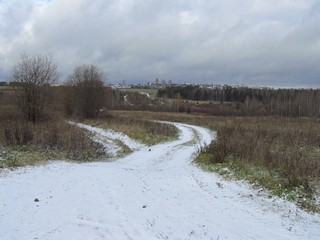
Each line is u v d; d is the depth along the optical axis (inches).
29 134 842.2
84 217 338.6
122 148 1027.9
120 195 433.4
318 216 335.3
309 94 4025.6
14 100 1391.5
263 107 3939.5
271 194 408.8
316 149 765.9
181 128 1723.7
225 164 617.3
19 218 327.0
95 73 1935.3
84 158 791.1
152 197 430.3
